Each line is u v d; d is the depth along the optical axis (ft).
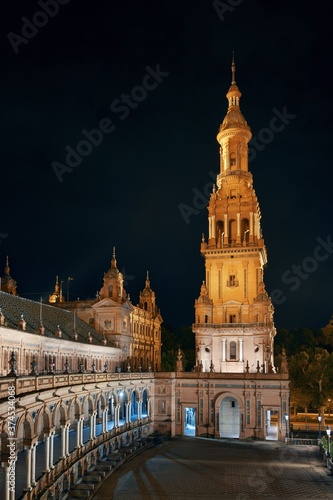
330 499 149.59
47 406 130.21
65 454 148.87
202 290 317.22
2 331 174.19
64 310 290.56
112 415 270.46
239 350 305.94
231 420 280.51
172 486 160.66
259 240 315.99
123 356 312.09
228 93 358.84
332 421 339.36
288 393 265.95
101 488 156.46
